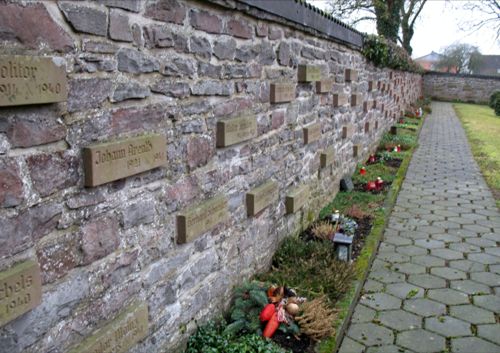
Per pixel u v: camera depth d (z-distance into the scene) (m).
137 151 2.07
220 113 2.85
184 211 2.54
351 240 3.96
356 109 7.13
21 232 1.58
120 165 1.97
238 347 2.60
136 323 2.18
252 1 2.99
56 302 1.75
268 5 3.26
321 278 3.56
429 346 3.04
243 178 3.27
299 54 4.20
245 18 3.08
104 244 1.97
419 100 23.14
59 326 1.78
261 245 3.67
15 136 1.53
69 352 1.82
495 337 3.14
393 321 3.34
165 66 2.27
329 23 4.95
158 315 2.38
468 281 3.96
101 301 1.98
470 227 5.31
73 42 1.72
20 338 1.61
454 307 3.53
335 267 3.74
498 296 3.70
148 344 2.32
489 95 27.11
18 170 1.56
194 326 2.72
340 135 6.17
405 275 4.08
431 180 7.58
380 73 9.41
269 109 3.64
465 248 4.69
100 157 1.85
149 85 2.17
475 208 6.04
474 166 8.74
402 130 12.66
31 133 1.59
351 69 6.21
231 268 3.17
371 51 7.49
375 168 7.85
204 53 2.60
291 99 4.03
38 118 1.61
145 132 2.17
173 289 2.50
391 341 3.09
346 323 3.26
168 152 2.37
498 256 4.49
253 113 3.33
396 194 6.59
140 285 2.23
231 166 3.07
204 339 2.65
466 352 2.97
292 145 4.25
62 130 1.71
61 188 1.74
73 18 1.70
